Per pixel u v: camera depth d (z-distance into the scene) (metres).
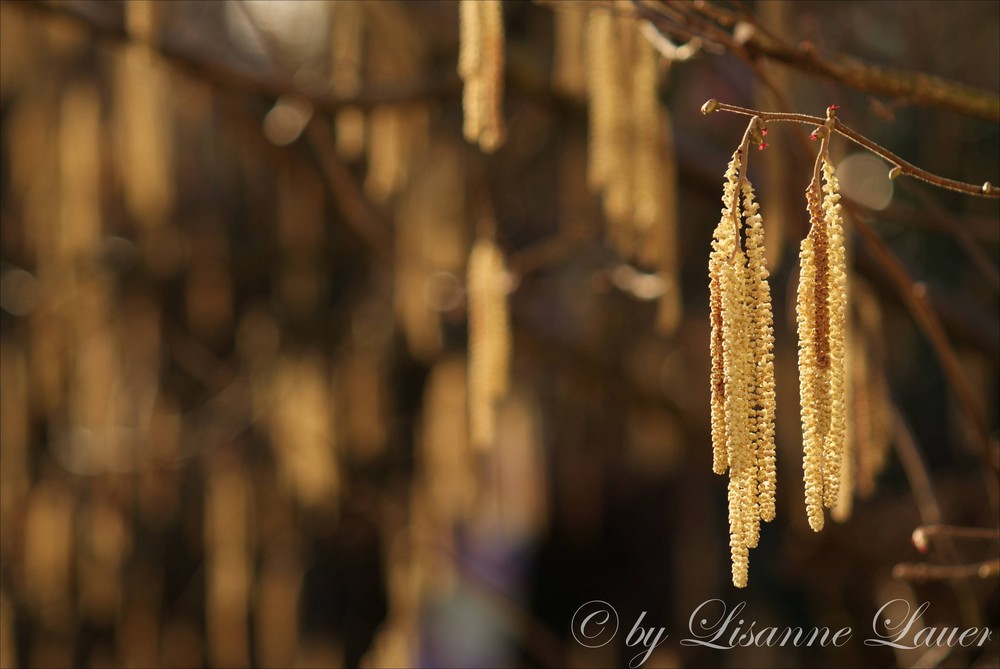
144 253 4.20
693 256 4.43
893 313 3.05
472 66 1.92
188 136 4.39
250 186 4.59
